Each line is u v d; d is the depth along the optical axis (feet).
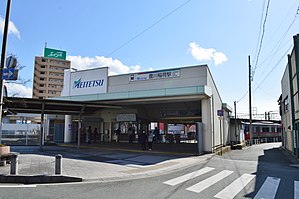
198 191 23.82
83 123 92.53
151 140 63.93
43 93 301.43
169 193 22.89
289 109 64.34
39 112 71.31
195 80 63.26
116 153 56.13
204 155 54.54
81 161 42.19
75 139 90.12
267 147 92.02
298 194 23.00
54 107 67.72
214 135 64.69
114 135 95.25
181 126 168.25
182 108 88.94
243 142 103.19
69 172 31.73
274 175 33.01
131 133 87.56
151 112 95.86
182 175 32.50
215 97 70.79
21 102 53.78
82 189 24.22
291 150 63.21
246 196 22.24
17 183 27.04
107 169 35.22
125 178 30.48
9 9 35.96
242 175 32.76
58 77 310.24
